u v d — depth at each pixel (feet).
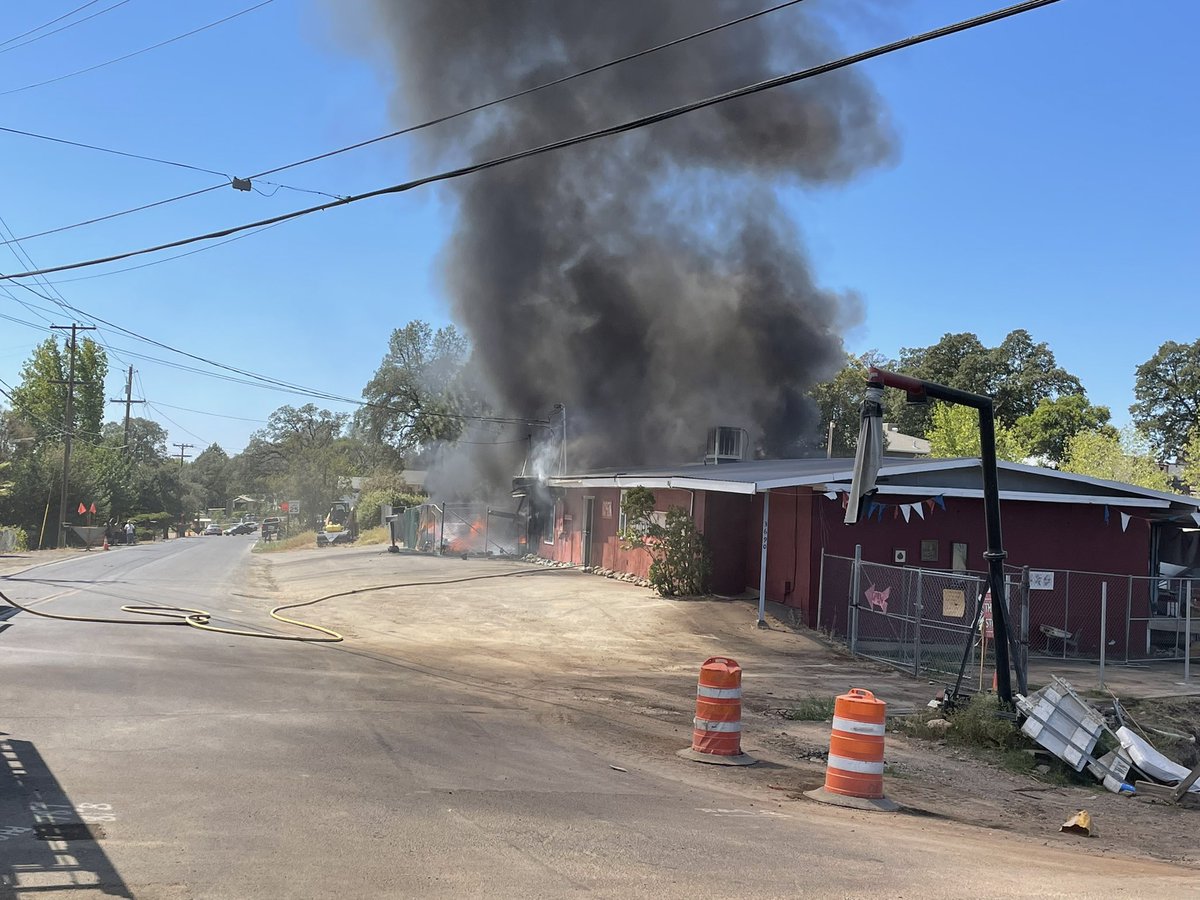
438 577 91.30
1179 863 23.45
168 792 21.38
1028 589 49.21
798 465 76.38
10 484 185.78
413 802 21.66
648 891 16.19
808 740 34.81
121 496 229.45
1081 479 64.64
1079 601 65.46
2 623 51.57
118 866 16.29
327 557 133.69
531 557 117.60
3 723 27.66
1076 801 30.66
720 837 20.38
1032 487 64.90
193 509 424.87
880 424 36.22
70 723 28.14
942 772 32.53
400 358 217.97
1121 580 66.08
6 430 205.57
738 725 30.35
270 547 199.21
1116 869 20.94
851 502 36.09
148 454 462.19
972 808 27.91
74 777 22.24
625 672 48.44
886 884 17.48
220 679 37.63
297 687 37.06
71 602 64.28
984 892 17.29
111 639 47.26
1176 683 52.24
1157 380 222.48
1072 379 221.66
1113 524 66.44
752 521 72.64
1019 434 206.69
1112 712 42.60
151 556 137.49
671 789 25.41
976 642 58.03
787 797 26.02
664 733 33.83
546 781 24.89
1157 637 68.95
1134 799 31.78
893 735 37.76
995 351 227.20
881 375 36.29
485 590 79.56
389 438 233.35
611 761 28.48
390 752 26.94
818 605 62.03
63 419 215.51
